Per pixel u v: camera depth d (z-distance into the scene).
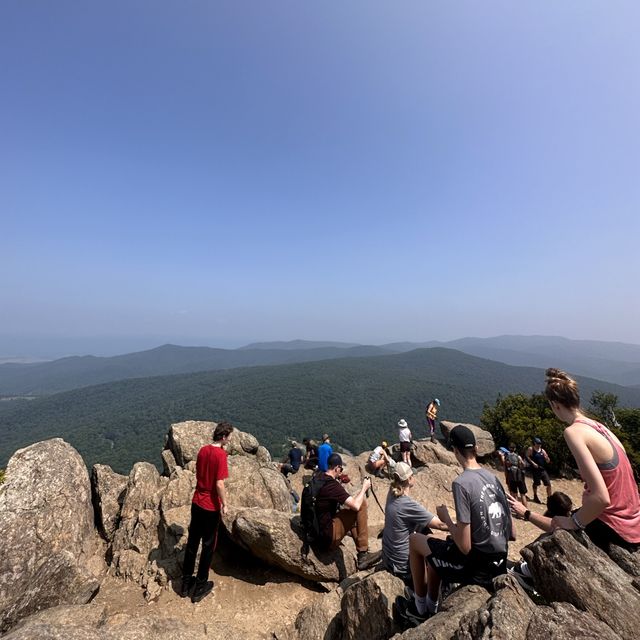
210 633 4.42
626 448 15.66
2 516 5.91
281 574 6.20
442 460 15.84
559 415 3.74
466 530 3.30
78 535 6.57
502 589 3.06
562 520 3.68
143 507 7.58
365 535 6.32
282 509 7.98
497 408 20.17
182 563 6.04
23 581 5.19
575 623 2.65
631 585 3.04
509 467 11.88
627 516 3.45
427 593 3.86
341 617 4.51
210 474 5.60
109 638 3.61
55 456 7.30
